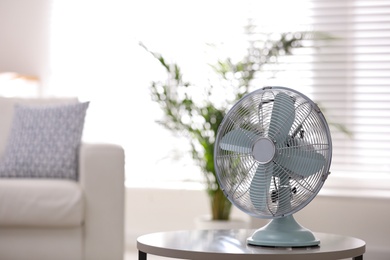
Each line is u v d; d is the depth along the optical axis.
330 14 4.64
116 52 5.02
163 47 4.91
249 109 2.32
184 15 4.89
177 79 4.32
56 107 3.88
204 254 2.01
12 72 5.16
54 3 5.12
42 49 5.14
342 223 4.44
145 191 4.87
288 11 4.72
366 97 4.58
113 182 3.50
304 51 4.67
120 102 5.02
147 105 4.97
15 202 3.38
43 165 3.68
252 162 2.27
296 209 2.22
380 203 4.30
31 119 3.84
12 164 3.70
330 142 2.22
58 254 3.44
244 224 4.12
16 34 5.16
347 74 4.61
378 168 4.57
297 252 2.01
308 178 2.29
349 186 4.60
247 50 4.64
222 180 2.32
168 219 4.84
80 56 5.08
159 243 2.18
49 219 3.38
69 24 5.10
